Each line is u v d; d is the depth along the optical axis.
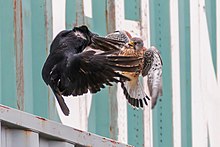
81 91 7.90
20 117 7.54
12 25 11.81
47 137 7.92
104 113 13.03
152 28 14.16
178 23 14.70
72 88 7.92
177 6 14.70
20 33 11.86
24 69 11.80
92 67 7.81
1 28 11.76
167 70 14.47
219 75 15.75
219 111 15.62
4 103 11.59
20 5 11.91
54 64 8.03
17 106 11.64
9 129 7.58
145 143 13.70
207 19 15.48
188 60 14.91
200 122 15.05
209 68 15.48
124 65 7.86
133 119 13.52
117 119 13.20
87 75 7.83
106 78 7.84
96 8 13.12
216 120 15.52
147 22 13.99
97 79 7.85
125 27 13.56
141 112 13.63
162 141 14.25
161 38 14.37
